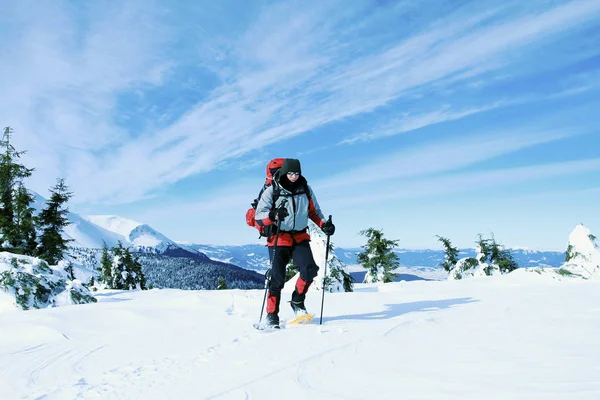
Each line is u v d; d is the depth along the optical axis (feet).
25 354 10.19
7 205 66.44
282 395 5.46
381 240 75.97
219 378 6.61
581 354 6.29
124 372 7.79
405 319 11.17
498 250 59.57
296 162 13.03
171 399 5.86
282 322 12.94
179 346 10.02
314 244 32.48
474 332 8.77
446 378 5.51
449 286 24.07
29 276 23.81
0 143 65.92
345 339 8.85
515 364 5.94
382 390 5.26
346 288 32.01
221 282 133.28
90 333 12.69
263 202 13.11
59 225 74.54
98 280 103.96
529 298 14.89
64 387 7.14
